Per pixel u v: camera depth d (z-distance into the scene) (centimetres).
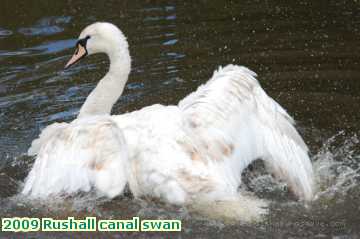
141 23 1495
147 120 845
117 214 852
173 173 809
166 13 1547
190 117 843
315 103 1146
